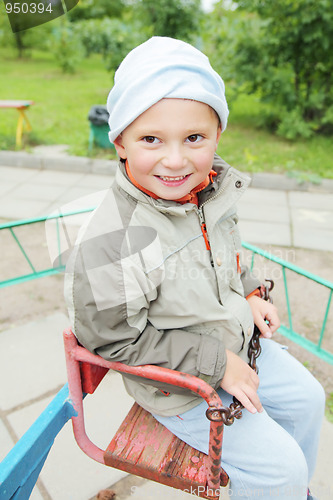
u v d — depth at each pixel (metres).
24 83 9.21
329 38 5.13
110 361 0.97
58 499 1.56
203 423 1.09
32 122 6.40
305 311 2.69
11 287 2.87
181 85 0.88
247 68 5.43
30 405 1.95
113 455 1.07
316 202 4.34
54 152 5.34
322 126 6.16
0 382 2.08
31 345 2.33
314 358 2.30
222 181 1.11
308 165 4.91
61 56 10.38
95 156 5.20
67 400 1.04
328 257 3.35
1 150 5.36
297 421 1.27
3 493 0.86
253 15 5.69
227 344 1.13
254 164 4.93
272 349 1.33
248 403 1.00
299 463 1.06
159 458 1.07
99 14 13.36
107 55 6.96
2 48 14.00
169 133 0.90
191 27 6.91
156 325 1.08
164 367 1.00
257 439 1.07
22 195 4.38
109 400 1.96
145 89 0.89
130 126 0.93
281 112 5.80
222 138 5.75
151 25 6.96
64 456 1.71
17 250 3.35
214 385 1.01
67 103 7.55
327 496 1.57
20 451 0.91
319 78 5.64
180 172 0.95
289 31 5.16
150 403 1.13
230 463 1.10
